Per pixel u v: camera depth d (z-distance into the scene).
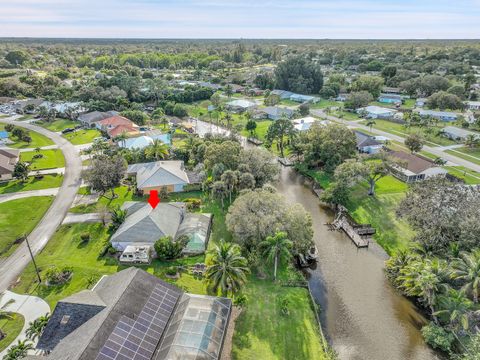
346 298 49.62
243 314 44.78
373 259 58.22
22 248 57.88
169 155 97.31
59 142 113.88
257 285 50.59
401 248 59.66
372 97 170.38
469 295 45.28
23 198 74.62
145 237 57.09
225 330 39.06
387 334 43.69
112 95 161.12
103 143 102.00
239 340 40.62
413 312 47.03
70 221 66.00
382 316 46.41
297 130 110.88
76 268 52.47
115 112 143.50
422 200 55.97
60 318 38.34
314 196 81.62
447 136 121.62
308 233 55.22
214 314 39.69
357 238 62.88
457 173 89.81
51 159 98.31
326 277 54.03
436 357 40.50
